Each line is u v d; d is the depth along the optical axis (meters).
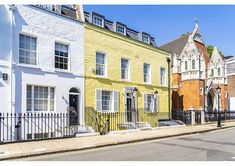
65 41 17.44
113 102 20.56
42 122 15.02
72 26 17.98
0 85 13.89
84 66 18.56
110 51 20.62
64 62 17.52
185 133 18.19
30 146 11.86
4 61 14.09
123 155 10.20
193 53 34.50
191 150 11.25
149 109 24.25
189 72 34.25
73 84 17.70
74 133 15.57
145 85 23.84
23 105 14.81
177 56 36.84
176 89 35.41
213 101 36.47
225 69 38.28
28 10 15.46
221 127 23.22
